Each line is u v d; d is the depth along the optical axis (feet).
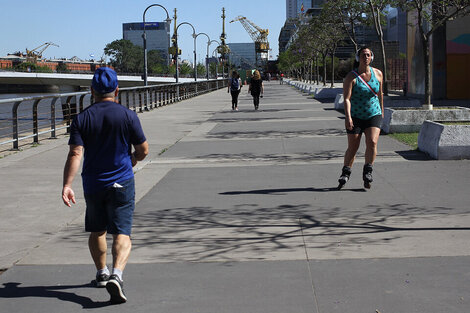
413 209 22.91
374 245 18.37
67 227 21.76
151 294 14.83
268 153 39.88
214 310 13.70
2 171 34.73
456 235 19.15
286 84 288.92
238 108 93.45
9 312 13.93
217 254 17.95
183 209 24.16
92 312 13.83
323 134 49.96
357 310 13.39
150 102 97.71
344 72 362.33
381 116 27.07
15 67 614.75
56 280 16.07
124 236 14.55
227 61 437.99
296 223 21.38
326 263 16.78
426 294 14.23
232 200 25.57
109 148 14.40
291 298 14.24
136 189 28.71
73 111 61.21
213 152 41.27
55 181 31.22
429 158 35.14
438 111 48.24
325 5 110.93
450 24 103.14
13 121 45.44
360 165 33.68
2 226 22.08
